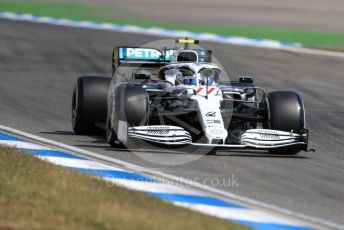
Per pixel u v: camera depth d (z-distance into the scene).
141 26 111.25
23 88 59.62
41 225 21.91
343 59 84.81
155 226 21.92
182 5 153.62
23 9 129.25
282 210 26.30
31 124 43.75
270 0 168.12
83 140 39.09
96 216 22.59
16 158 30.78
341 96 62.34
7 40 89.56
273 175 32.00
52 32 99.25
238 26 117.50
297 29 116.12
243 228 23.00
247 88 39.16
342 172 33.72
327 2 164.12
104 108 40.47
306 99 60.09
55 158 33.19
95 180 28.05
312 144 41.41
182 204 25.70
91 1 156.50
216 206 26.17
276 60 82.12
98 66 74.19
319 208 26.94
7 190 25.70
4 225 21.89
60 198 24.80
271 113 36.53
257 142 35.09
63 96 56.72
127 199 25.27
